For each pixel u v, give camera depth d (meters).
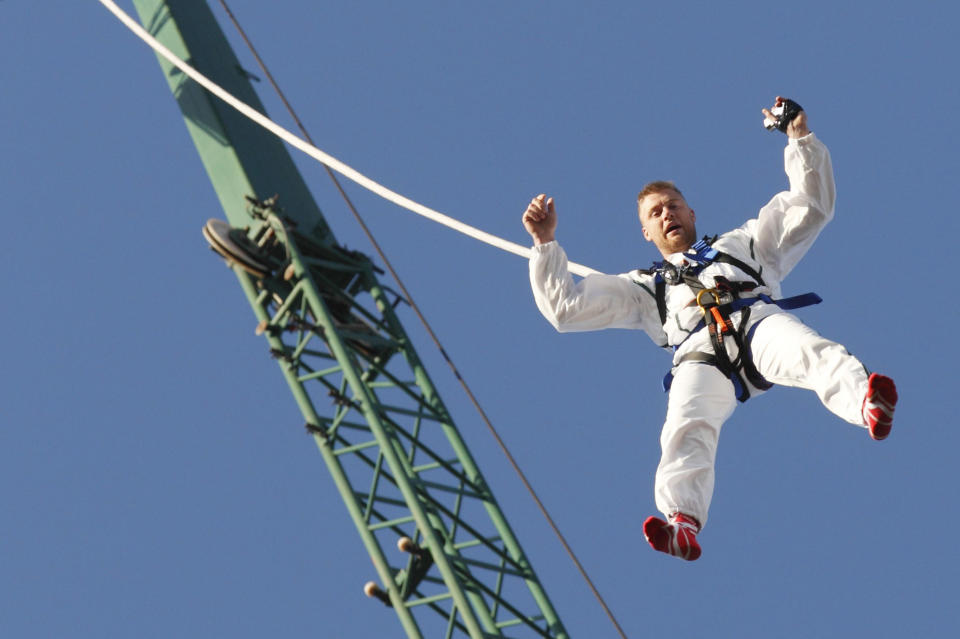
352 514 48.00
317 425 49.97
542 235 33.50
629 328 34.28
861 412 29.11
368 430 50.31
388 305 55.47
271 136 57.59
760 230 33.22
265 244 53.59
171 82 57.53
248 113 52.00
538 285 33.62
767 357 31.19
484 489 50.94
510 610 47.66
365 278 56.25
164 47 55.31
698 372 32.00
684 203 35.19
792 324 31.20
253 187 55.03
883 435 28.81
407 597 46.56
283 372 51.41
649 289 33.75
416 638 45.41
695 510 30.44
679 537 29.56
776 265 33.22
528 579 48.78
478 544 48.84
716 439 31.64
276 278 53.62
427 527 46.34
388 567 46.81
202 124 56.47
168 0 58.59
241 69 58.69
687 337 32.66
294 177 57.16
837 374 29.91
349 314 55.75
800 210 33.06
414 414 51.38
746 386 32.06
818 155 32.91
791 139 33.00
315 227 56.38
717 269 32.81
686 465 31.02
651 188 35.38
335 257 55.72
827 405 30.05
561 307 33.53
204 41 58.38
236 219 55.12
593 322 33.84
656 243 35.12
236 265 53.59
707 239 33.66
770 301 32.28
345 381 50.34
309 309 53.25
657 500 30.77
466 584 47.41
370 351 54.47
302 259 52.81
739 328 31.78
